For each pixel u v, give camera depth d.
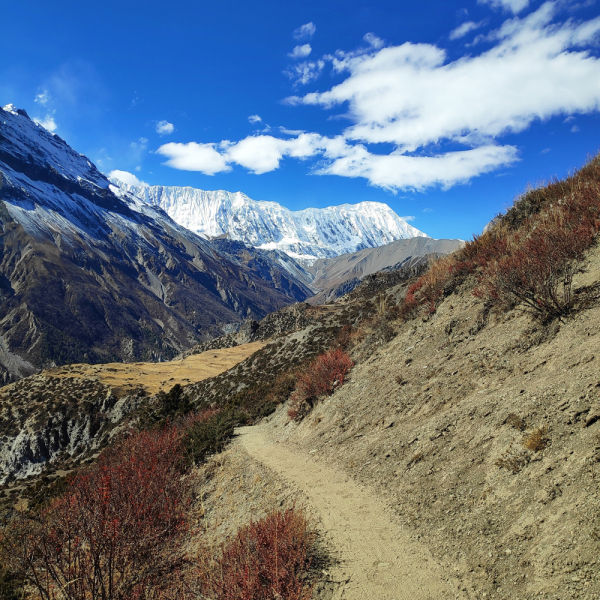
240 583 5.18
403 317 15.30
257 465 11.44
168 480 10.61
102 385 74.25
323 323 44.66
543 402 5.90
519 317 9.07
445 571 4.81
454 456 6.62
